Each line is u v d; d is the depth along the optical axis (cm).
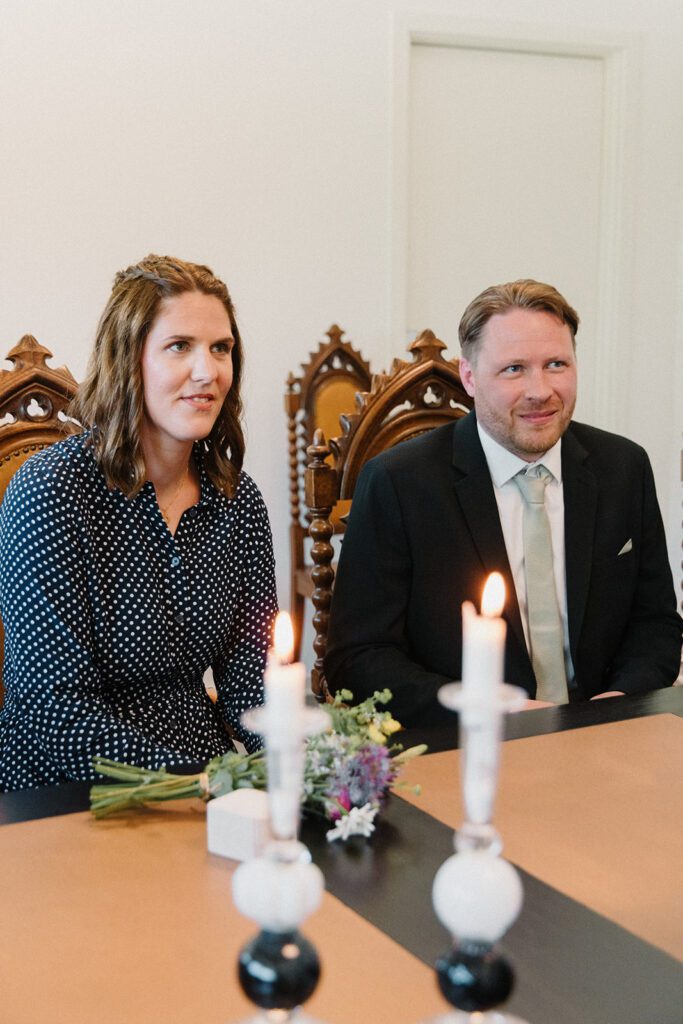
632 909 96
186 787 117
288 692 54
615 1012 81
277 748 55
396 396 225
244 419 396
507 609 193
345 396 401
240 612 176
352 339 417
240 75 391
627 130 439
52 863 105
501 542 196
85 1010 80
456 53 421
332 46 400
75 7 371
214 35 387
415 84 419
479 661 52
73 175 377
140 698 163
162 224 390
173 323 156
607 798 121
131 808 119
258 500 177
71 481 156
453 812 117
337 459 223
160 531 163
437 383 229
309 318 411
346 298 414
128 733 144
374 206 413
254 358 406
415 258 429
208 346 159
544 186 441
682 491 464
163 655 162
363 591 197
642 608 209
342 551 202
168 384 157
